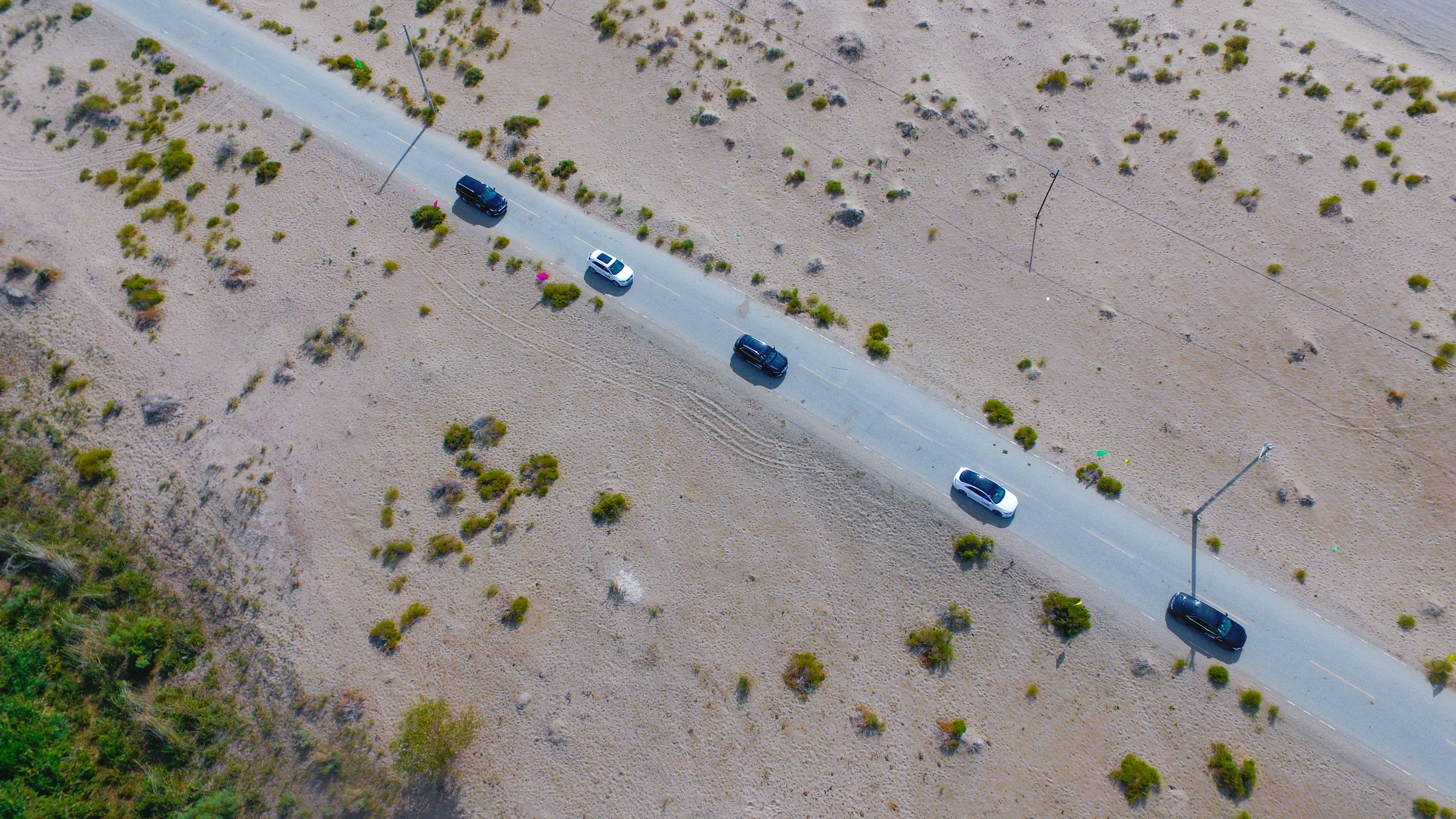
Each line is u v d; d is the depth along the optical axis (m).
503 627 54.81
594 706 52.50
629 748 51.31
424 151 77.31
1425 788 49.34
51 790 49.16
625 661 53.84
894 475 60.00
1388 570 56.09
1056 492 59.19
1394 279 68.56
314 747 50.78
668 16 87.75
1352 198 73.19
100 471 59.62
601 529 58.19
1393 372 64.06
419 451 61.38
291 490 59.41
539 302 68.12
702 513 58.88
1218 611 53.25
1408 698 51.75
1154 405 63.25
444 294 68.62
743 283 69.31
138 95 80.56
